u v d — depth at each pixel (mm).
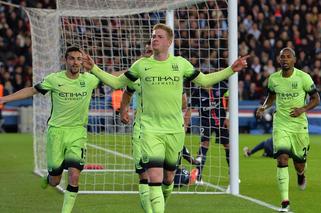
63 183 19375
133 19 23062
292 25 49938
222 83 20312
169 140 12758
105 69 25062
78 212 15250
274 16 50062
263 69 47062
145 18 23688
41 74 24000
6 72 46688
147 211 14141
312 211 15406
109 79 12867
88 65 12812
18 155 30734
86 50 23094
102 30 25203
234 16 18281
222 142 20750
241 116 45219
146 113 12836
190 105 20016
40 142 24406
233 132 18453
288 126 16531
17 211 15445
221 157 26078
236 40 18312
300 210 15539
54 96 14391
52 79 14297
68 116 14336
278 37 48844
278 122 16609
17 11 49625
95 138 29406
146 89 12734
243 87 46156
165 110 12719
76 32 24641
